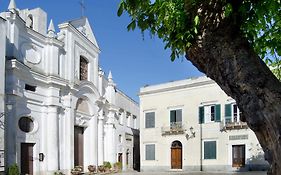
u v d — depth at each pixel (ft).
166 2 13.43
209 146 108.47
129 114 151.12
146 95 124.57
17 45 85.92
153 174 104.17
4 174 75.77
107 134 129.08
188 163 112.06
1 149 74.59
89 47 117.50
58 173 93.50
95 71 121.19
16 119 82.89
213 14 12.47
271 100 11.41
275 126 11.17
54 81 95.81
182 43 13.42
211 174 91.66
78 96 107.86
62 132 99.66
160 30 14.89
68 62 104.47
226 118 105.70
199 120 111.34
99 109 121.29
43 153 92.27
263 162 97.71
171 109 118.32
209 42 12.66
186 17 13.03
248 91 11.80
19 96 83.15
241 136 102.17
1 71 76.02
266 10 13.12
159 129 120.06
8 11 84.02
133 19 15.49
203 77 112.27
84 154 113.29
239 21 12.75
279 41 15.97
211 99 109.81
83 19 118.42
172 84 118.83
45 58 96.68
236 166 102.53
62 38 102.83
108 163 120.78
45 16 100.37
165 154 117.80
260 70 12.00
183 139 114.21
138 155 157.69
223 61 12.40
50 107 95.20
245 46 12.51
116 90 136.05
